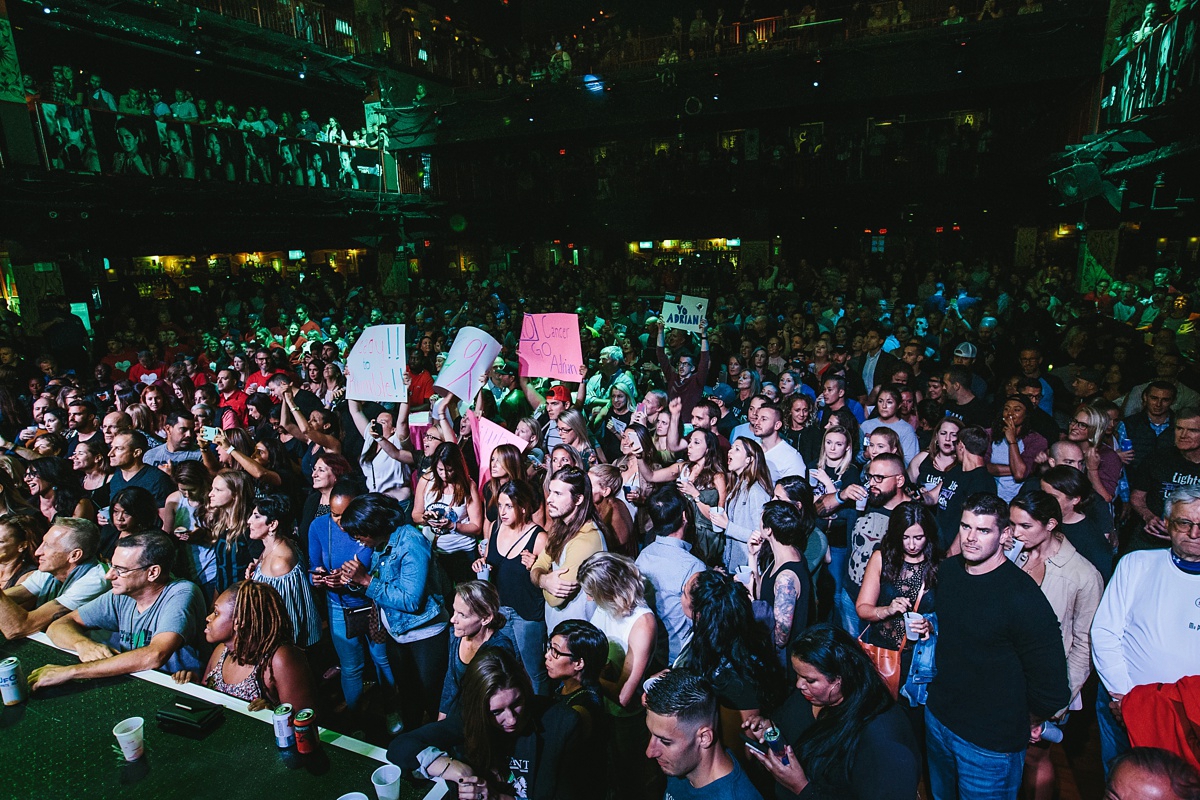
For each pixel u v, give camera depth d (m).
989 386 9.14
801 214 23.05
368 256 24.41
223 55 17.67
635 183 22.98
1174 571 2.95
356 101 23.06
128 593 3.56
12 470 5.78
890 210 22.78
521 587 4.07
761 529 3.68
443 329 15.54
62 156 12.77
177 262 19.67
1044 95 19.33
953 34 17.22
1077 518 3.92
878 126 24.00
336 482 4.59
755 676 3.14
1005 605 2.81
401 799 2.48
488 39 29.72
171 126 14.65
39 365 9.84
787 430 6.38
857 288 18.47
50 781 2.52
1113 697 3.06
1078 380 6.29
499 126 22.20
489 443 5.28
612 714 3.40
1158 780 1.81
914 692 3.15
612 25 28.62
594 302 19.42
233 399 8.48
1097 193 15.18
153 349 12.39
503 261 26.84
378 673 4.50
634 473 5.56
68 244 14.02
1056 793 3.88
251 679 3.27
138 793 2.46
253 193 16.47
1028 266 19.95
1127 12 14.36
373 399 5.83
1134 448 5.52
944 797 3.16
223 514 4.79
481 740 2.62
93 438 6.62
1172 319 11.01
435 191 23.61
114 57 16.94
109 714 2.90
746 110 20.22
